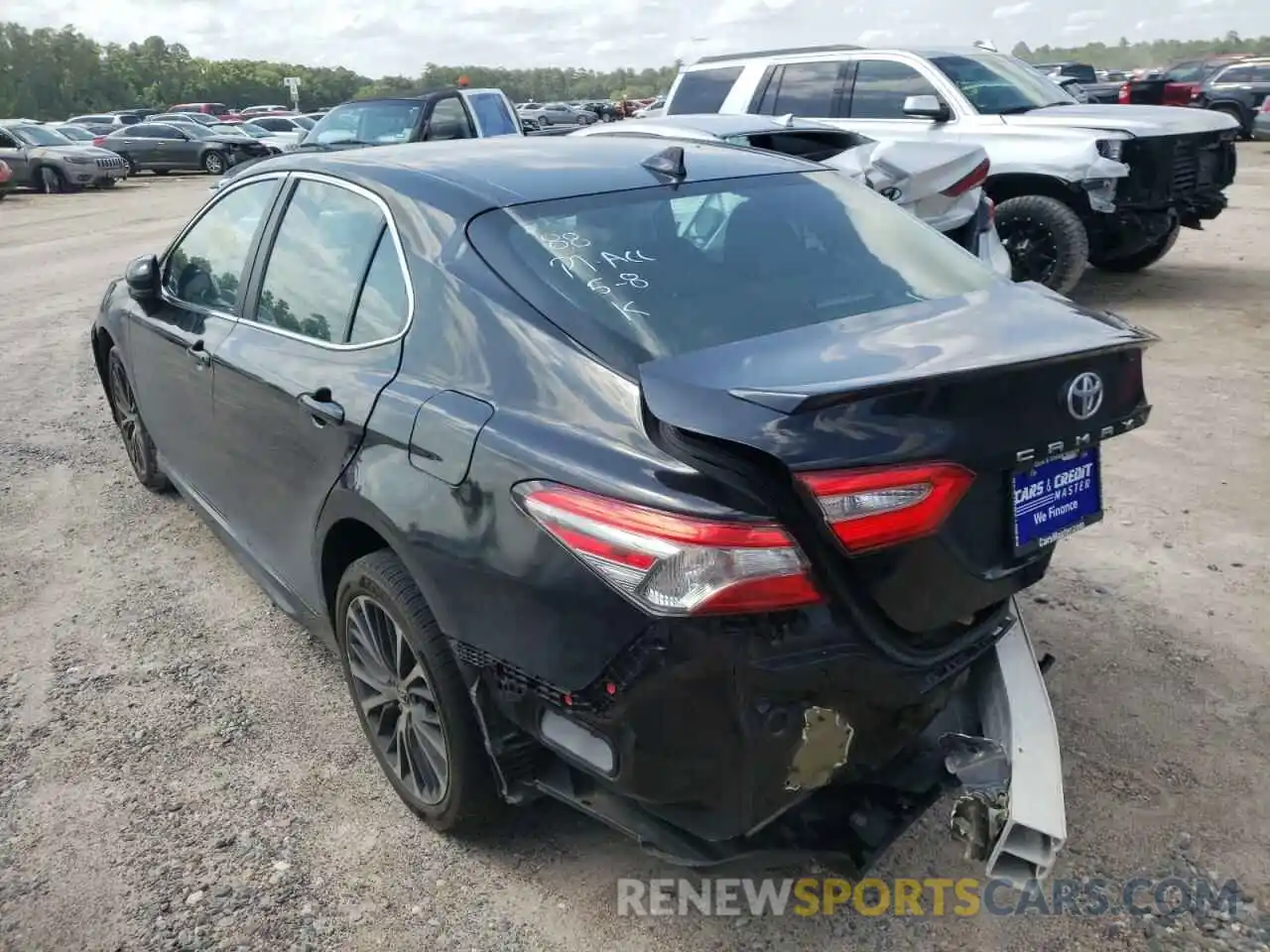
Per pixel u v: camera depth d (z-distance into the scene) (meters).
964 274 3.07
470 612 2.45
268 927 2.63
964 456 2.16
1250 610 3.90
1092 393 2.38
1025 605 3.99
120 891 2.76
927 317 2.64
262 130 34.78
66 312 10.25
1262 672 3.53
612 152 3.41
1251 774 3.05
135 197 23.88
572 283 2.62
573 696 2.25
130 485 5.55
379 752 3.08
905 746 2.42
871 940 2.55
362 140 12.34
